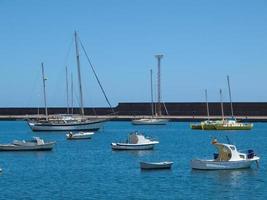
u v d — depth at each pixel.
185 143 87.88
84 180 44.53
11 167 54.38
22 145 70.94
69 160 60.84
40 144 71.62
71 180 44.59
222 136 106.38
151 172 48.47
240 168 48.44
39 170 51.78
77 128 114.19
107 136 106.00
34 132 115.00
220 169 48.06
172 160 60.22
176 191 39.12
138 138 72.56
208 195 37.59
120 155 66.31
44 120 119.50
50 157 64.38
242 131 123.31
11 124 177.12
